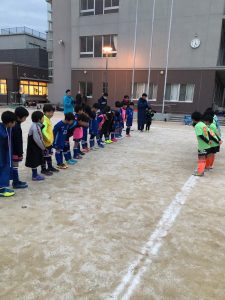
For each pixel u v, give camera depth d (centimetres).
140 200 417
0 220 336
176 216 367
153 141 943
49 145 484
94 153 727
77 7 2083
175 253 284
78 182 486
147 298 221
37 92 3381
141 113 1150
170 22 1791
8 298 215
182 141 963
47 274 244
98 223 339
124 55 1978
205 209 394
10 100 2955
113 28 1986
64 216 353
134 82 1980
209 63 1747
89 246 289
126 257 274
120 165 613
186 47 1788
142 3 1862
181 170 595
